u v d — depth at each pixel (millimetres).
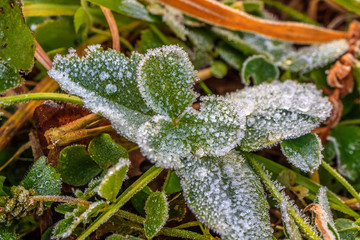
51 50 219
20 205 175
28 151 205
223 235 173
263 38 234
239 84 229
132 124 179
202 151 178
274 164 201
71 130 192
